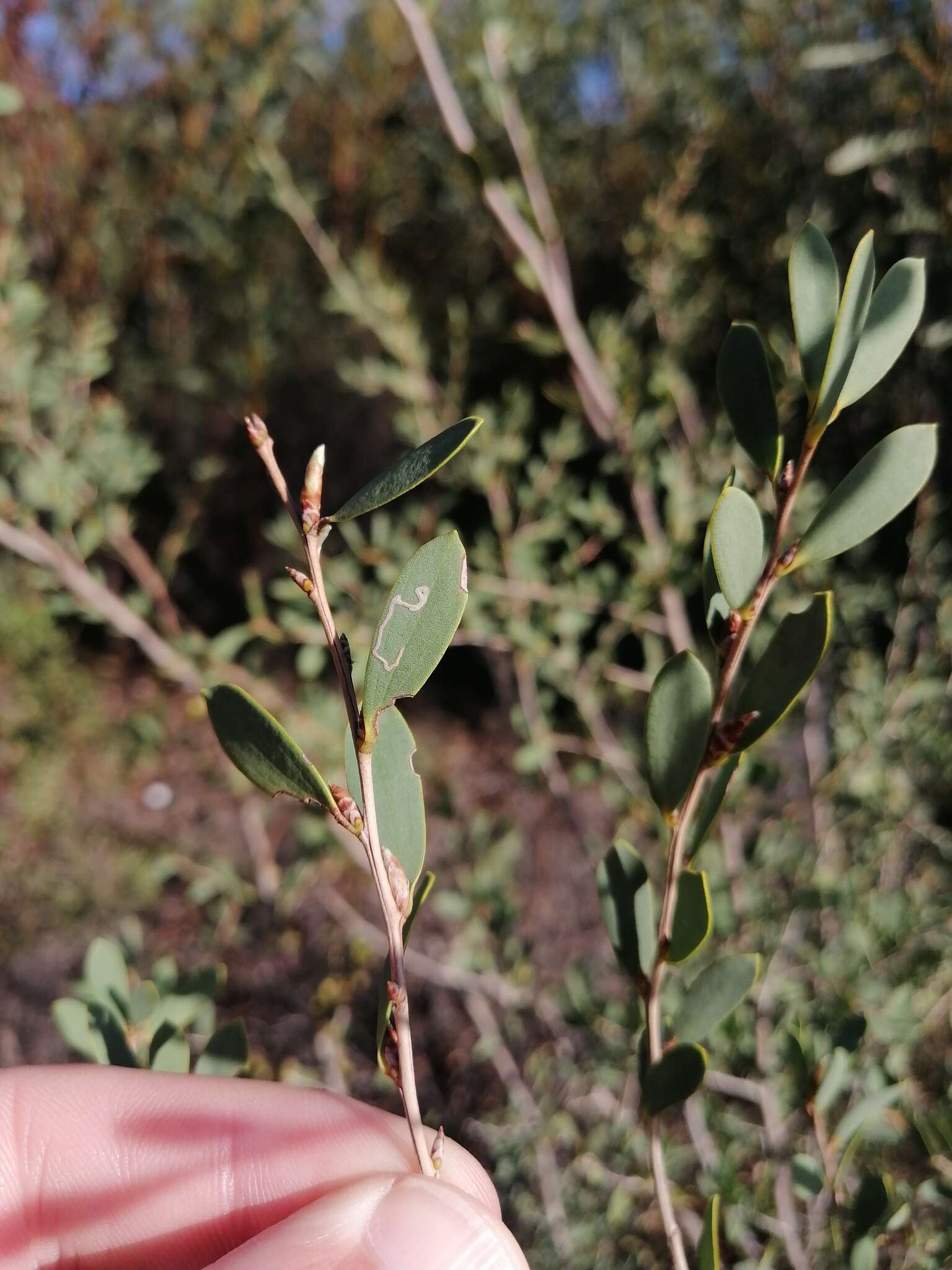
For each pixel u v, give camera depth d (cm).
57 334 70
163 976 21
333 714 40
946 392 52
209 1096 24
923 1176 31
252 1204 23
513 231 35
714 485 42
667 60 65
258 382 59
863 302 12
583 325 101
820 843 43
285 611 38
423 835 14
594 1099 46
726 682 13
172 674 39
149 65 81
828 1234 29
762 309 66
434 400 45
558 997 47
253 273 79
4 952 74
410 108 86
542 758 43
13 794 81
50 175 83
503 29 34
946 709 46
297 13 56
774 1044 36
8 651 88
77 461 41
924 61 40
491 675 89
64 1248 23
